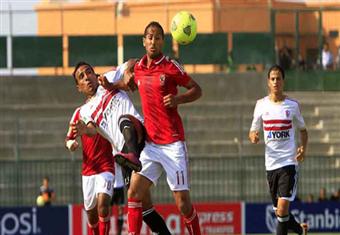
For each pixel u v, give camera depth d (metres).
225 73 101.81
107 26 110.38
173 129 40.75
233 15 108.69
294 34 105.56
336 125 97.75
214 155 94.44
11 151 95.56
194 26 41.78
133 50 106.81
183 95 40.28
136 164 40.16
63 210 74.81
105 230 47.09
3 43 106.81
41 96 102.69
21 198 87.62
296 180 50.75
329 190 89.19
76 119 45.62
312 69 105.19
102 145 46.84
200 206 75.75
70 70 107.25
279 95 50.53
